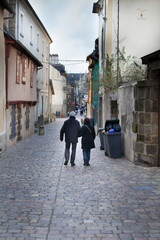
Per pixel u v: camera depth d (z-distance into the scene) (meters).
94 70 27.19
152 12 16.95
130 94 10.27
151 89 9.09
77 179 7.72
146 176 8.02
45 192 6.50
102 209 5.41
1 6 12.45
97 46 22.75
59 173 8.45
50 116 41.28
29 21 25.34
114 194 6.36
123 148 11.47
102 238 4.18
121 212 5.25
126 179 7.69
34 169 9.02
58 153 12.45
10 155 11.83
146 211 5.30
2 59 12.73
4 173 8.41
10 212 5.21
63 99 60.38
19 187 6.90
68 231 4.42
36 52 29.31
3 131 12.94
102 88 18.28
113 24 17.16
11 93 14.62
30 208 5.44
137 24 17.02
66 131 9.73
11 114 14.94
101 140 13.41
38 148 14.05
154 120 9.17
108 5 17.17
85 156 9.66
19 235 4.26
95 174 8.31
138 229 4.50
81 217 5.00
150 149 9.20
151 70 9.12
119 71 15.74
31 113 21.64
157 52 8.17
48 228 4.52
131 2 16.98
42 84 33.97
